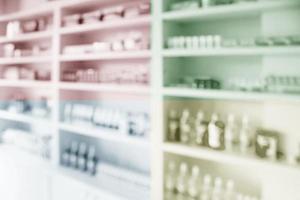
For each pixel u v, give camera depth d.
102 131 2.61
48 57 3.09
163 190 2.18
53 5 3.01
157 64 2.14
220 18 2.13
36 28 3.43
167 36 2.19
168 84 2.20
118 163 2.94
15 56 3.62
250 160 1.77
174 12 2.04
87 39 3.15
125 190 2.45
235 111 2.17
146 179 2.46
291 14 1.75
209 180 2.09
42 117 3.35
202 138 2.08
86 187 2.56
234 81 2.08
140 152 2.77
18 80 3.56
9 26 3.64
